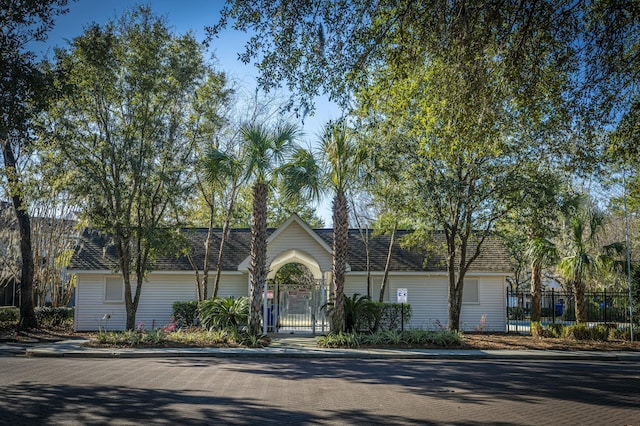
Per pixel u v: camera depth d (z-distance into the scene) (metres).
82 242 29.42
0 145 23.70
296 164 21.14
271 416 8.84
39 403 9.64
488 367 15.73
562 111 11.40
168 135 22.02
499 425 8.39
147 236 21.12
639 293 23.78
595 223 23.69
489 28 10.45
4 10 13.33
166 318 27.38
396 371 14.63
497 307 27.53
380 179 21.45
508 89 11.30
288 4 10.70
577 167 12.44
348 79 11.09
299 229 24.91
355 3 10.69
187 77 21.92
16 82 13.29
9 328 25.16
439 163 20.17
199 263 27.98
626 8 9.91
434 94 11.44
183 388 11.41
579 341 22.00
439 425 8.35
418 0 10.30
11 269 29.97
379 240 30.34
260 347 19.75
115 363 15.91
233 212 32.28
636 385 12.43
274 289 24.94
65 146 20.30
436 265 27.08
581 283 23.38
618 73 10.69
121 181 21.47
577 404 10.09
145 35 21.80
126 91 21.47
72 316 30.23
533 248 24.31
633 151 11.70
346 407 9.63
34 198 21.42
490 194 20.30
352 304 23.23
